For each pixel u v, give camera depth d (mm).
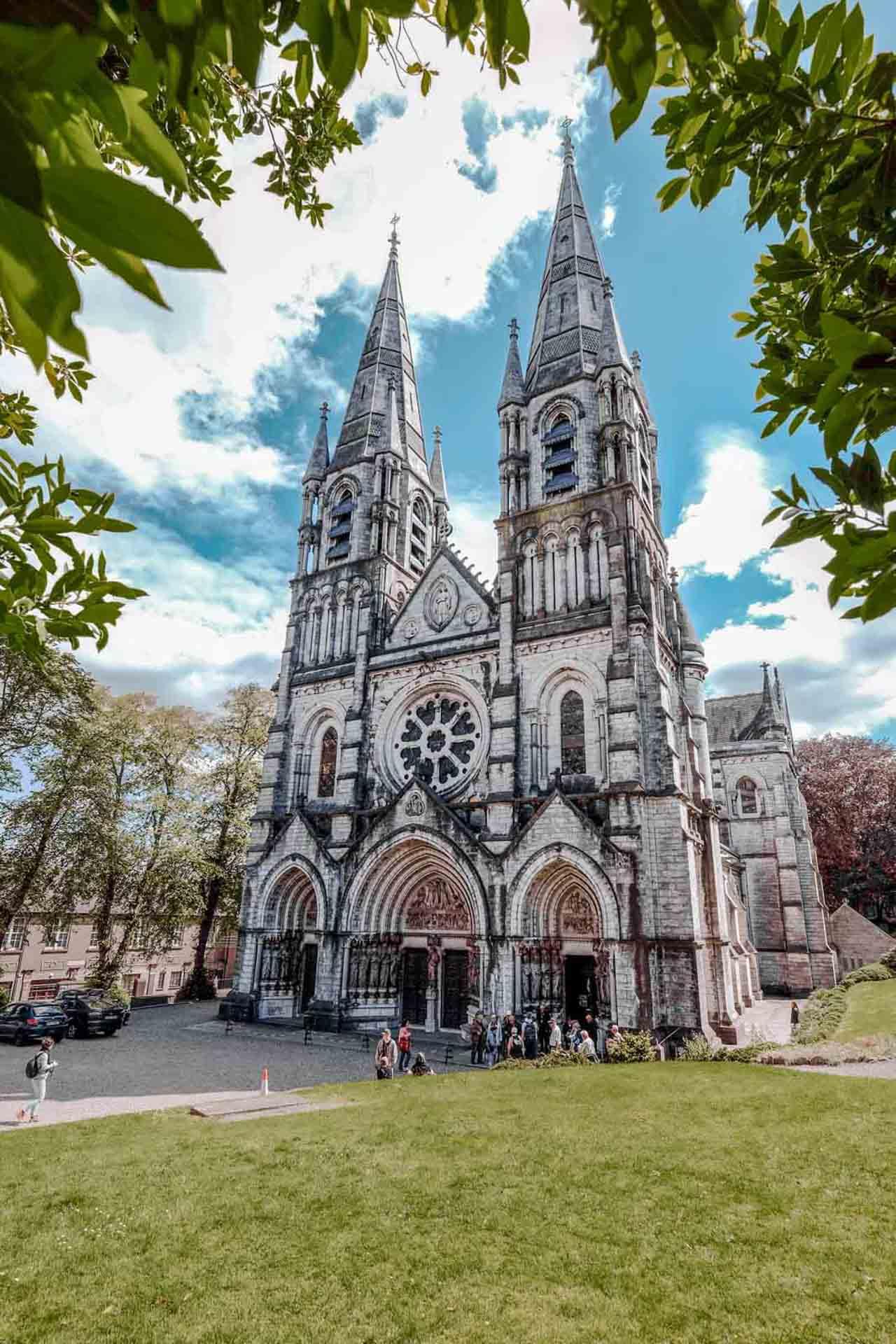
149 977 74375
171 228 1423
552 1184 15898
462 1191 15617
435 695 48094
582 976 37344
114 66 3668
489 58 2877
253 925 48281
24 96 1513
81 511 4699
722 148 5145
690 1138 18594
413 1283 11930
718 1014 40594
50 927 55688
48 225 1546
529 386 51562
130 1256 12891
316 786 51625
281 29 3119
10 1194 15664
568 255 54625
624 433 45031
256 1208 14898
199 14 2111
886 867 79750
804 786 85500
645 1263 12391
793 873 67750
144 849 54594
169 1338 10500
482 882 38969
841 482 4105
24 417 6738
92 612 5000
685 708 46188
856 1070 26000
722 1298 11273
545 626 43531
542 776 41031
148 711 62188
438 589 50281
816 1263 12195
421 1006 42812
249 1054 36781
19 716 49438
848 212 5012
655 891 35219
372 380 62438
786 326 6062
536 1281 11938
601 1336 10453
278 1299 11500
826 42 4340
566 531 44969
